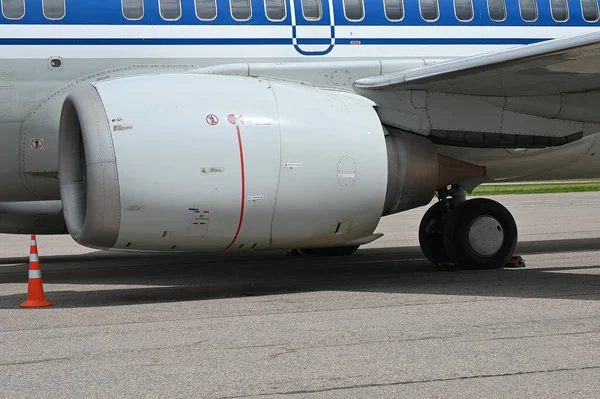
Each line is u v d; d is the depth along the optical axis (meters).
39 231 10.78
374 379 4.74
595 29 10.34
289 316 6.59
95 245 7.57
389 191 8.52
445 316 6.48
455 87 8.60
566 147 9.96
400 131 8.77
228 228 7.47
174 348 5.54
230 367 5.03
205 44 8.96
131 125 7.21
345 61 9.23
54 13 8.62
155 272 10.05
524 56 7.61
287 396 4.45
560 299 7.20
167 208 7.21
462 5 9.85
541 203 22.23
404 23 9.59
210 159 7.28
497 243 9.42
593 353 5.25
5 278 9.74
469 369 4.92
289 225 7.68
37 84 8.55
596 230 14.62
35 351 5.52
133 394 4.51
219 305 7.21
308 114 7.78
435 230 9.80
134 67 8.77
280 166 7.50
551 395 4.41
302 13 9.27
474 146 9.17
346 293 7.76
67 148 7.93
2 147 8.60
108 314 6.86
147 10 8.84
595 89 8.96
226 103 7.52
